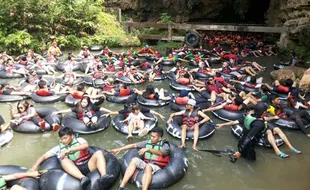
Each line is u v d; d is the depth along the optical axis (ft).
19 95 27.40
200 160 18.30
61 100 27.14
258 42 55.62
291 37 47.34
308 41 42.65
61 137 14.28
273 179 16.55
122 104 26.81
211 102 26.91
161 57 43.80
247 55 49.93
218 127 21.88
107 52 43.78
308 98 29.43
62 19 51.57
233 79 33.86
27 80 31.48
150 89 26.63
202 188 15.55
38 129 21.11
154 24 56.39
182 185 15.69
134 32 58.44
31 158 18.29
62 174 13.91
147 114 22.52
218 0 71.82
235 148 19.83
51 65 39.17
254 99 26.14
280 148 19.84
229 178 16.56
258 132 17.69
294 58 39.40
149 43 58.18
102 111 23.21
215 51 48.42
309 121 23.00
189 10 70.90
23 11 47.37
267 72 39.55
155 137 15.44
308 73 31.86
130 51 44.96
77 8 52.34
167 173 15.15
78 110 21.74
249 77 32.94
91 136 20.94
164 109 25.91
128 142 20.35
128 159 16.12
